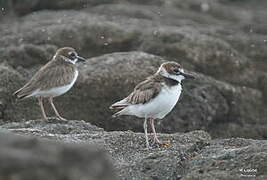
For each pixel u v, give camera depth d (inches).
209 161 395.9
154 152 431.5
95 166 208.2
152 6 1055.6
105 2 1039.6
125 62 697.6
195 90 695.7
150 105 454.9
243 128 712.4
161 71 463.5
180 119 668.7
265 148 397.1
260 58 847.1
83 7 1020.5
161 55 781.3
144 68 690.2
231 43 869.8
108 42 816.9
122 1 1061.1
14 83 651.5
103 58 710.5
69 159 205.8
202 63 774.5
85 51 808.9
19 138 218.8
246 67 792.9
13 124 526.6
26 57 732.7
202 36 821.9
